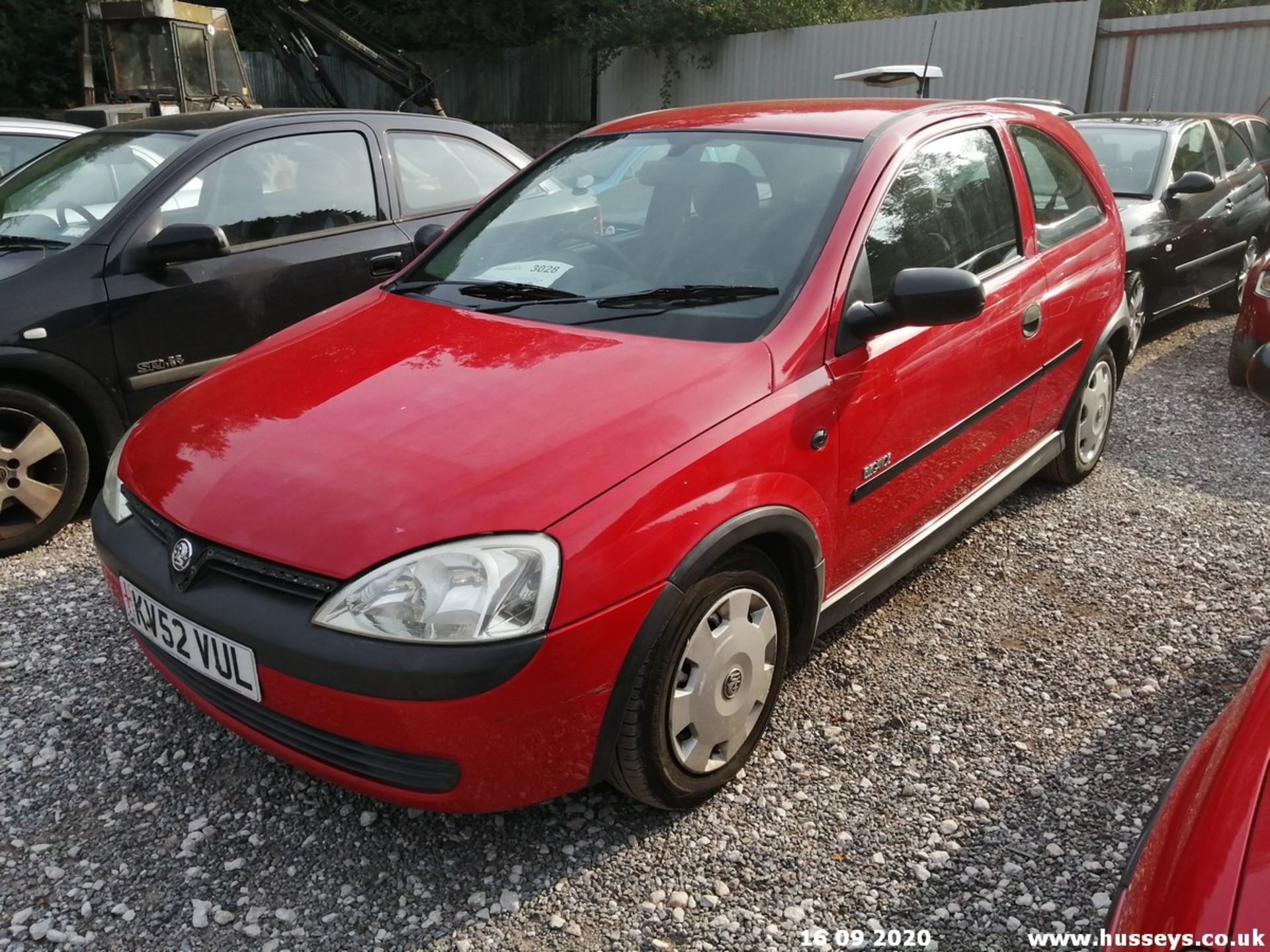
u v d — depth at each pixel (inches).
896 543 121.5
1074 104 545.3
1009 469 146.3
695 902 86.4
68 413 157.4
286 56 611.2
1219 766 60.6
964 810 97.7
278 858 91.0
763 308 102.2
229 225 170.9
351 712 78.5
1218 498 172.7
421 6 881.5
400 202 194.1
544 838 93.5
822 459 100.8
